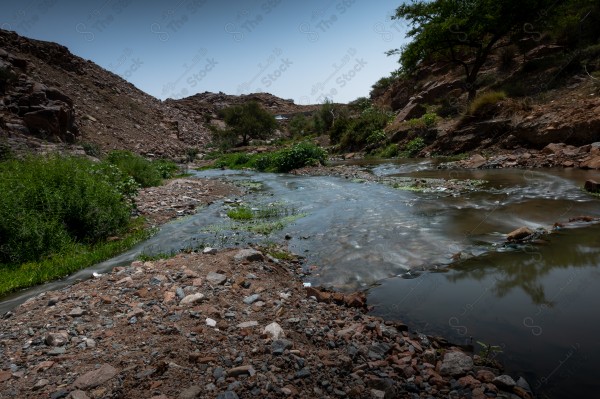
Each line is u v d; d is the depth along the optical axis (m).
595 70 20.86
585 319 3.82
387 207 9.84
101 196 9.63
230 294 4.73
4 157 15.93
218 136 63.09
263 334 3.67
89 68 62.88
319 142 42.50
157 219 10.70
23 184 8.90
